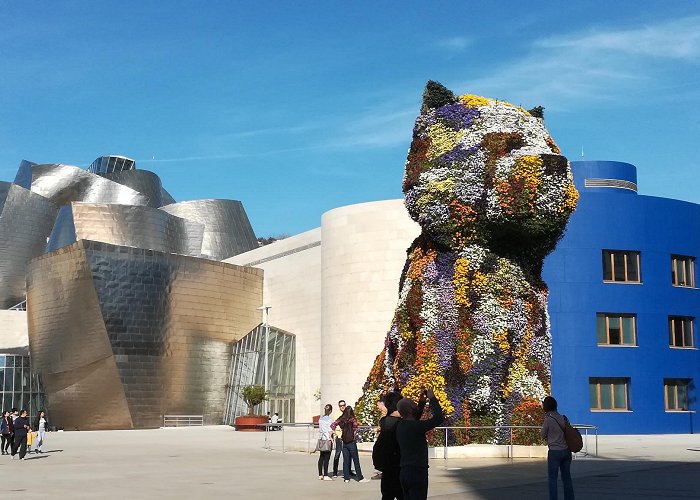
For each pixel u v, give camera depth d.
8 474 23.78
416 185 27.83
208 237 94.31
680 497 16.11
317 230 68.81
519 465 24.53
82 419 64.62
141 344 64.06
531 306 27.86
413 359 27.52
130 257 63.97
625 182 49.88
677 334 49.88
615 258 48.38
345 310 54.72
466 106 27.97
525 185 25.95
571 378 46.59
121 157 103.94
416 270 28.09
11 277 87.25
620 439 42.25
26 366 71.06
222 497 17.36
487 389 26.48
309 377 67.25
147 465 26.92
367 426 28.70
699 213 51.31
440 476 21.31
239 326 73.19
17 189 88.69
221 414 70.31
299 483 20.48
